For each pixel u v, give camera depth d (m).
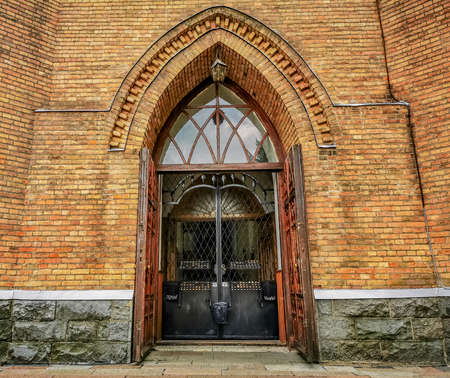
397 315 4.59
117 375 3.91
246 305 6.03
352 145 5.19
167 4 5.83
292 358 4.81
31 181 5.04
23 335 4.55
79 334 4.57
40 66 5.42
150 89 5.54
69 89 5.45
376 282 4.71
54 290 4.70
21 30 5.36
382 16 5.67
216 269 6.15
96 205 5.00
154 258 5.72
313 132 5.29
